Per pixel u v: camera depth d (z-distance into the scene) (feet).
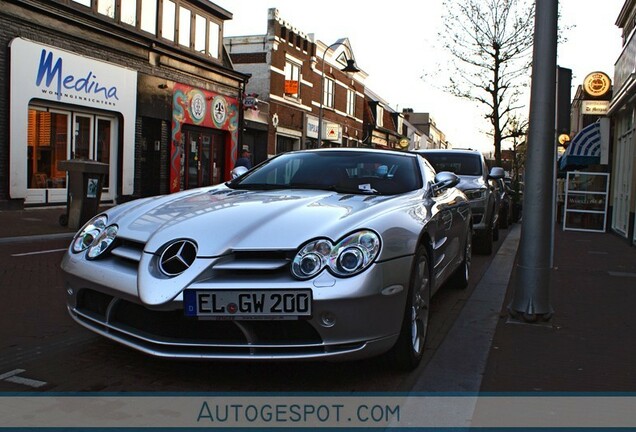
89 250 12.16
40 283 20.12
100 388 10.92
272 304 10.09
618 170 48.42
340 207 12.21
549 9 16.24
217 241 10.72
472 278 24.18
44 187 48.75
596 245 38.24
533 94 16.51
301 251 10.47
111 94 54.49
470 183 30.50
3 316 15.71
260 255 10.58
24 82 45.01
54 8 47.29
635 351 14.12
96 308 11.83
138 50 57.98
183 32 66.23
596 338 15.16
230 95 76.84
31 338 13.83
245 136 88.58
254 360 10.33
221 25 74.54
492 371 12.46
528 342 14.69
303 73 104.12
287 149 102.58
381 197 13.78
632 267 27.78
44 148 48.70
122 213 13.01
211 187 16.17
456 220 18.37
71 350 12.99
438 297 20.10
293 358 10.15
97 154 54.54
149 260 10.80
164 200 13.79
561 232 49.11
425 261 13.21
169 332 10.68
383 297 10.57
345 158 16.46
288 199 12.99
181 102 65.82
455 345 14.32
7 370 11.71
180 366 12.18
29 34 45.60
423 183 15.84
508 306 17.53
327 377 11.81
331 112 118.01
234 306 10.12
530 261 16.70
